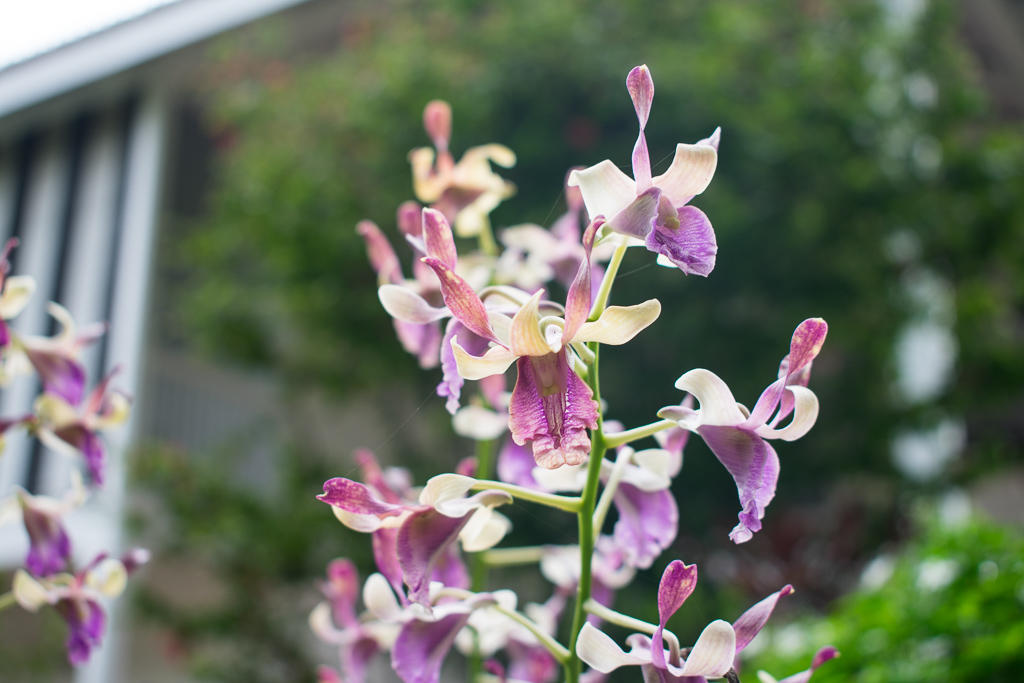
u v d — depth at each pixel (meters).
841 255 6.90
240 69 7.04
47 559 1.54
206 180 9.05
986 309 7.71
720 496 6.36
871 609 2.61
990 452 7.40
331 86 6.95
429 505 1.02
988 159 7.79
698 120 6.35
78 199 7.34
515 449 1.44
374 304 6.57
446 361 1.14
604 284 1.00
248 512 6.30
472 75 6.41
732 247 6.40
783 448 7.02
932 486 7.17
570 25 6.29
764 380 6.46
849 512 6.62
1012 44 9.64
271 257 6.77
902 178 7.39
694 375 0.97
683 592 0.93
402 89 6.47
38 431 1.58
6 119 7.41
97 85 7.15
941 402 7.46
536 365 0.92
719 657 0.91
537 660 1.61
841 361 7.75
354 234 6.55
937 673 2.16
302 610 6.61
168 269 8.26
